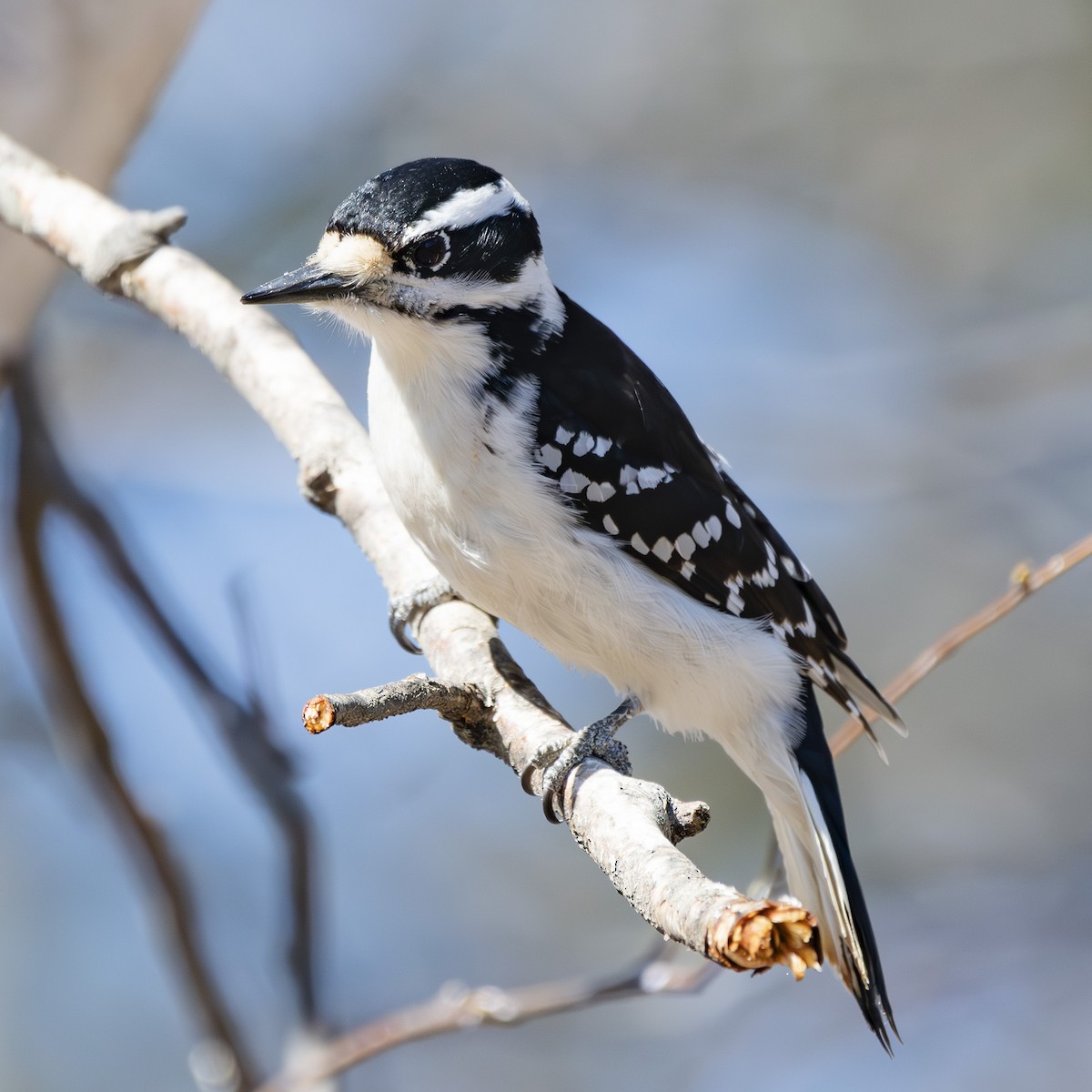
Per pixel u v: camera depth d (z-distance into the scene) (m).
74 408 12.98
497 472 7.09
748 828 12.23
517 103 15.04
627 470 7.30
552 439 7.15
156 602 9.34
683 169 15.33
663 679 7.60
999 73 15.42
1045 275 15.30
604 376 7.38
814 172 15.45
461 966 12.64
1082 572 14.26
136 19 8.93
